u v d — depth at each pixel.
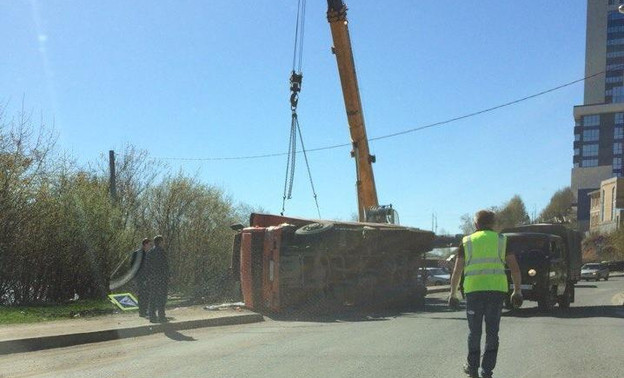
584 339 11.41
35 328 12.02
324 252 17.59
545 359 9.20
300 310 17.12
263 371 8.29
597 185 121.25
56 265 19.77
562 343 10.88
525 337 11.69
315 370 8.33
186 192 28.61
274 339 11.58
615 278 61.22
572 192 122.75
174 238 27.67
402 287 20.19
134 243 22.95
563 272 18.98
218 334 12.48
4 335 10.84
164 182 28.66
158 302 13.41
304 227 17.52
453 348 10.25
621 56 123.56
